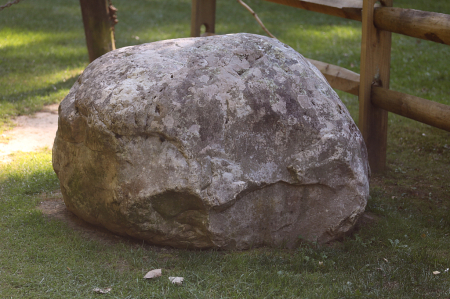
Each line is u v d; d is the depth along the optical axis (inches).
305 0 220.7
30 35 456.1
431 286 117.6
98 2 292.8
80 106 136.7
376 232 149.9
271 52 144.5
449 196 185.3
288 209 135.8
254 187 128.6
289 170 132.2
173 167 124.0
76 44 435.2
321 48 434.0
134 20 547.2
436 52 414.0
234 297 111.3
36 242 135.0
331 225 138.9
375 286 117.7
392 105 187.0
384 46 193.8
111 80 135.5
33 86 314.3
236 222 130.9
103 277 118.7
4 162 200.7
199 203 124.1
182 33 492.7
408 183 198.1
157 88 129.8
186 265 124.6
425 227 156.7
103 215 136.4
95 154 133.0
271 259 129.0
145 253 131.2
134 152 126.5
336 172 135.1
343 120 139.6
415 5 546.3
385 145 206.7
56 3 619.5
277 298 112.0
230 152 127.5
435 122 169.2
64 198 150.5
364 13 189.0
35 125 253.1
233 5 641.6
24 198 166.9
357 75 207.6
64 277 117.7
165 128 125.4
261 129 131.3
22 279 116.0
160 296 111.0
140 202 125.6
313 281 119.6
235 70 136.6
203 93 129.4
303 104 136.3
